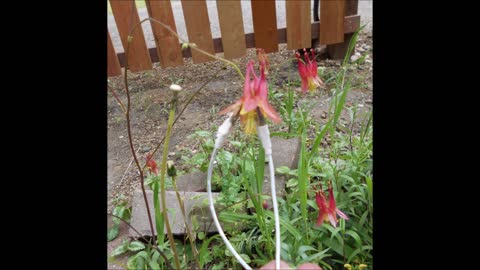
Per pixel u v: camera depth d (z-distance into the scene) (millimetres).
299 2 1930
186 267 1022
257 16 1927
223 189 1155
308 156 1131
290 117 1407
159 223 979
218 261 1071
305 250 921
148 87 2084
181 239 1125
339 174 1187
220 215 1028
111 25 2959
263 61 686
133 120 1822
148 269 1058
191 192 1215
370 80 1886
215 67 2178
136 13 1877
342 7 1953
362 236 1040
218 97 1904
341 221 996
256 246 1027
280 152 1322
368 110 1657
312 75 1013
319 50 2158
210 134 1357
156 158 1554
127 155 1607
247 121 619
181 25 2801
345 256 1011
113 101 1984
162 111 1854
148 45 2557
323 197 901
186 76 2137
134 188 1427
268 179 1210
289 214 1075
